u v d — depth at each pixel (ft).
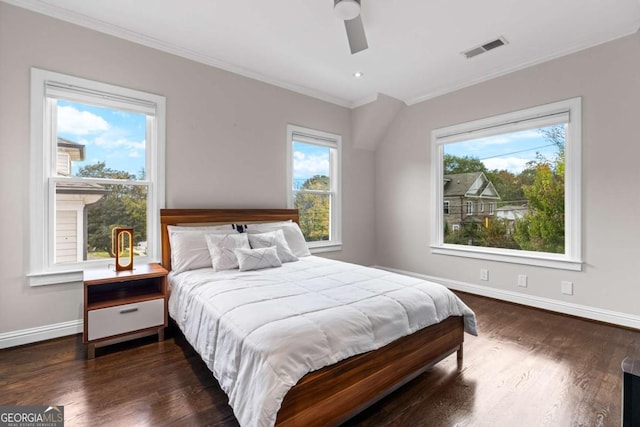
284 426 4.14
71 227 8.46
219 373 5.16
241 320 5.14
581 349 7.68
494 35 9.00
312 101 13.56
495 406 5.54
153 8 7.86
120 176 9.20
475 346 7.89
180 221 9.89
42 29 7.81
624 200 8.91
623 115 8.87
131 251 8.34
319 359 4.56
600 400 5.68
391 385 5.61
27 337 7.72
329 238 14.65
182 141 10.07
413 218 14.49
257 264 8.79
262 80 11.92
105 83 8.69
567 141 9.93
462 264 12.73
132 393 5.80
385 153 15.69
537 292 10.66
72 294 8.31
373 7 7.67
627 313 8.90
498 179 11.94
